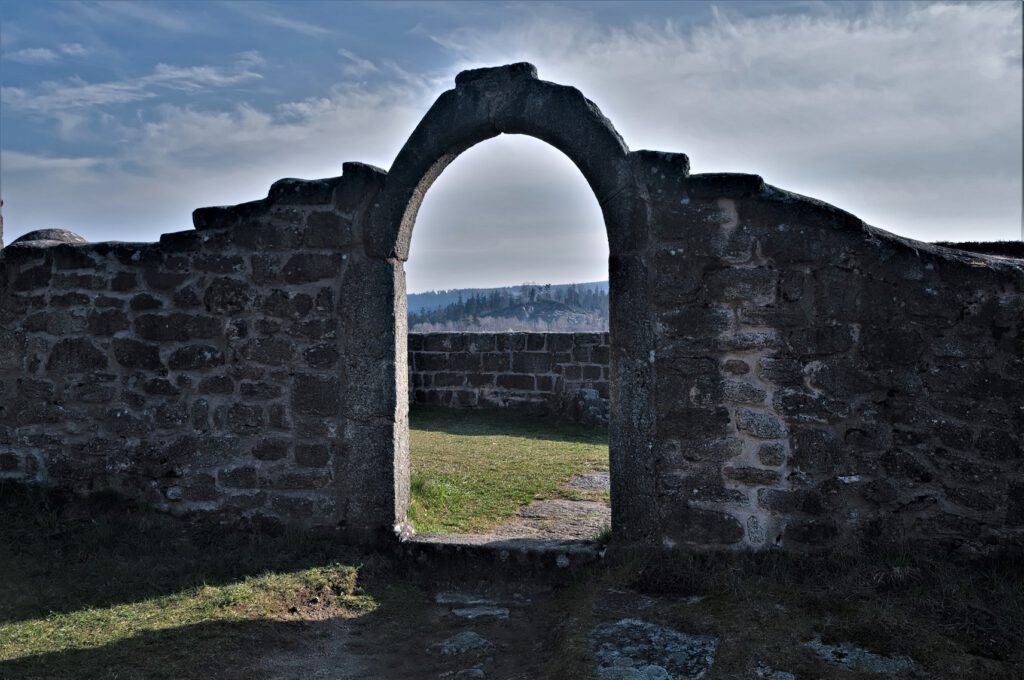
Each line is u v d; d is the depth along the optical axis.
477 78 5.50
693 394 5.11
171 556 5.54
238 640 4.42
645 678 3.78
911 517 4.84
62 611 4.72
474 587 5.41
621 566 5.09
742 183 5.03
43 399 6.29
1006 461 4.70
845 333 4.93
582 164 5.31
